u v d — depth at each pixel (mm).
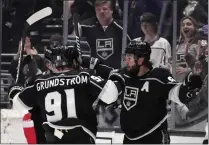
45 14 8750
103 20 13398
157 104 7715
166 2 13086
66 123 7137
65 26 13047
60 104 7137
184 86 7398
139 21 13164
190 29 12914
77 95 7160
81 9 13484
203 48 12820
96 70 8500
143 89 7742
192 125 12391
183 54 12992
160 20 13086
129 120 7824
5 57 13930
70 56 7422
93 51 13539
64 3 13211
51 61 7492
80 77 7242
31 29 13820
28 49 13727
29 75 13258
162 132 7801
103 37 13438
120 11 13484
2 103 13586
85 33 13555
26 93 7500
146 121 7719
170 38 13039
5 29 13953
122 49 13016
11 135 12016
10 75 13734
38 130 8078
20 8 13906
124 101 7895
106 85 7219
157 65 12914
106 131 12609
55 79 7312
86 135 7199
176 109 12391
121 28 13383
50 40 12820
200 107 12305
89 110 7211
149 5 13188
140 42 7844
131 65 7781
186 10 13141
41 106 7344
